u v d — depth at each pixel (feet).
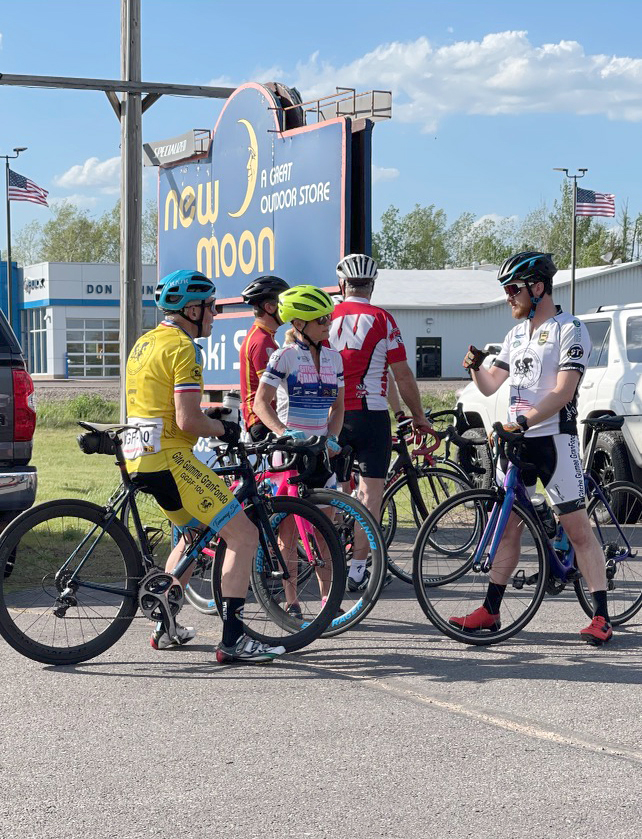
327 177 29.01
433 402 96.27
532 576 18.57
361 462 21.08
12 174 150.20
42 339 224.33
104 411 84.53
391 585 24.18
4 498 21.56
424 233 398.01
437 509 18.35
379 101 28.48
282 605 17.98
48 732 13.76
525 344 18.61
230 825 10.83
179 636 18.03
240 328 33.58
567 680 16.16
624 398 32.32
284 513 18.03
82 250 366.43
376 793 11.64
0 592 16.71
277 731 13.76
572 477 18.33
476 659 17.46
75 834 10.65
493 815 11.03
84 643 17.24
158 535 17.65
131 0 33.88
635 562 20.13
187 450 17.02
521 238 357.61
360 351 20.84
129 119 34.22
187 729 13.87
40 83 32.78
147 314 205.67
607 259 207.31
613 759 12.70
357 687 15.83
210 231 35.09
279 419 19.33
